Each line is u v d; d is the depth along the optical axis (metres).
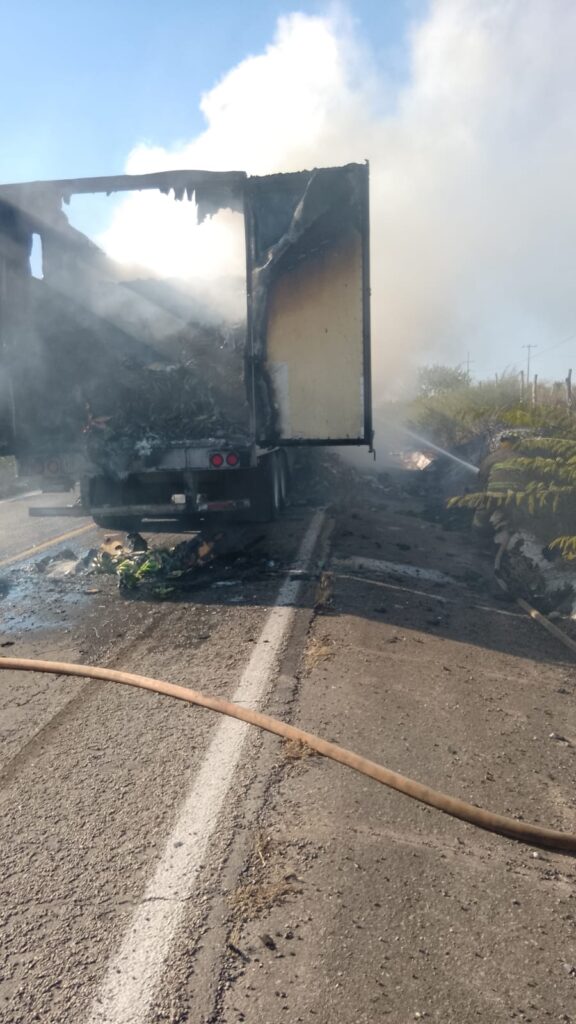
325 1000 2.19
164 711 4.18
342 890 2.67
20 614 6.28
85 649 5.33
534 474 8.38
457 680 4.71
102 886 2.71
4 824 3.11
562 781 3.51
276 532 9.69
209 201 7.94
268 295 7.67
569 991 2.25
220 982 2.26
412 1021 2.12
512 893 2.70
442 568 7.91
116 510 8.62
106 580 7.34
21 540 9.77
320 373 7.72
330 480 13.83
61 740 3.86
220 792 3.30
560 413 10.55
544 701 4.45
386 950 2.39
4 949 2.42
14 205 8.33
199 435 8.22
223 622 5.84
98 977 2.29
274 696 4.31
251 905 2.58
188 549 7.95
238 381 8.62
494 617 6.15
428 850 2.93
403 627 5.71
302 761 3.58
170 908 2.58
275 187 7.63
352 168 7.44
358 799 3.27
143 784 3.39
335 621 5.77
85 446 8.49
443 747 3.80
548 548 7.22
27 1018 2.14
